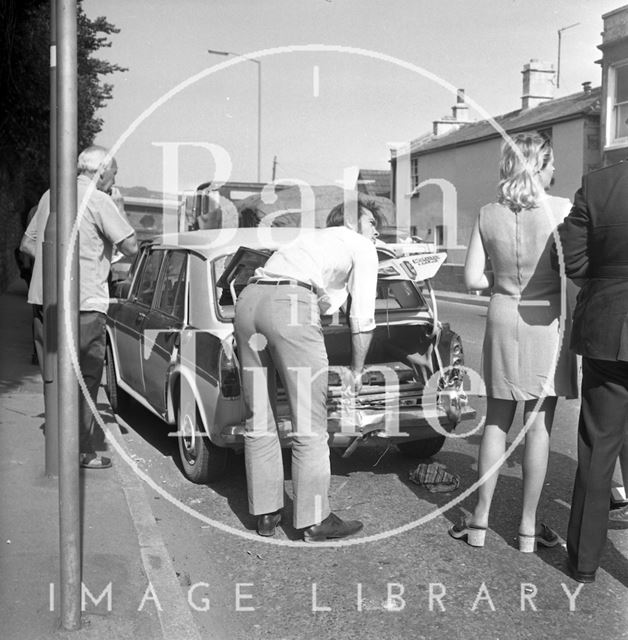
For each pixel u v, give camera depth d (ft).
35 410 22.17
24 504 14.87
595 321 12.16
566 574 13.24
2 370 28.14
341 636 11.31
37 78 40.83
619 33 68.33
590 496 12.71
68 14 9.59
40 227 18.53
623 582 12.96
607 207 12.03
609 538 14.61
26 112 41.98
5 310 45.88
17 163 57.57
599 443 12.59
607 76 69.87
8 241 59.77
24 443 18.81
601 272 12.30
